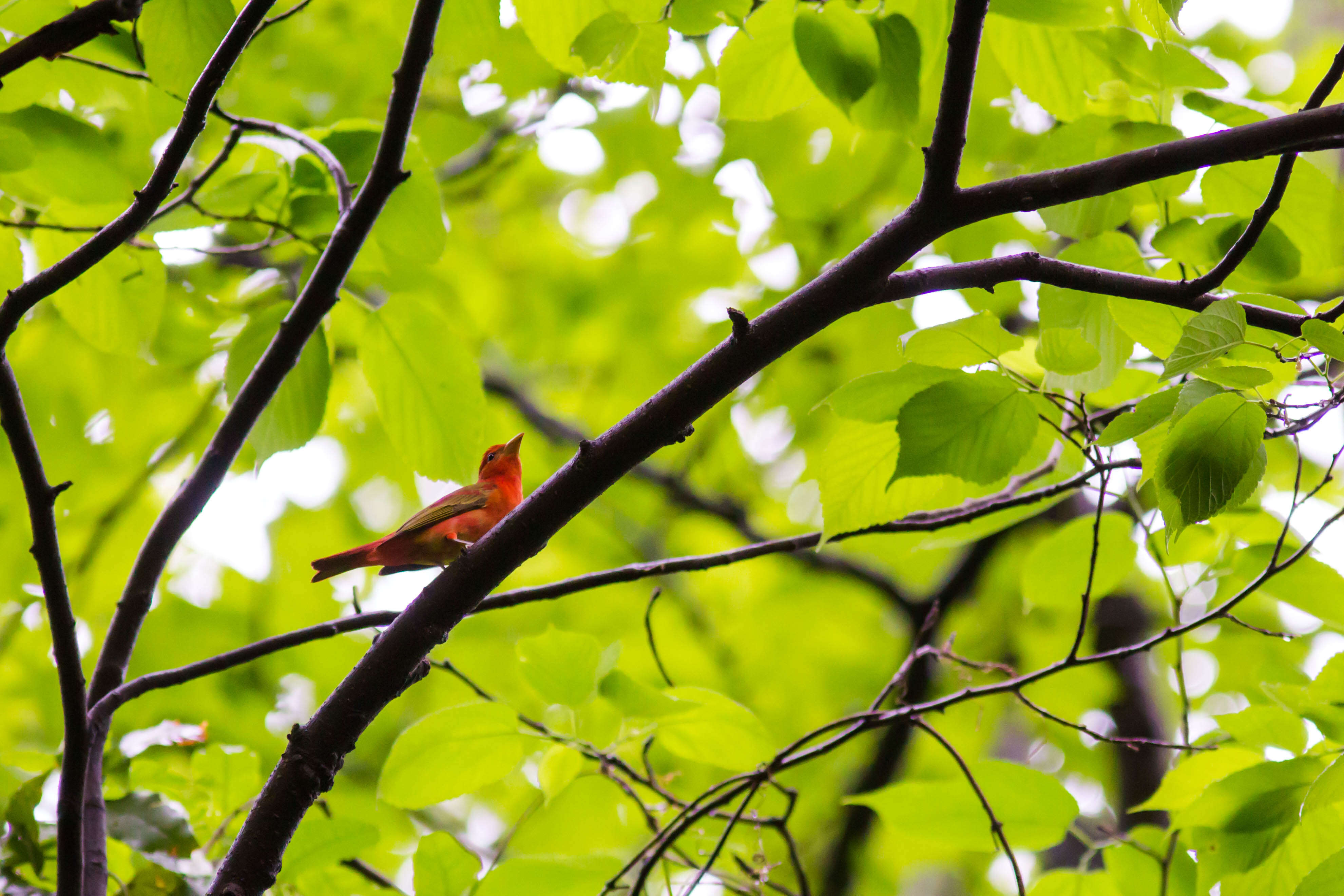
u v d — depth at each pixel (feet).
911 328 58.34
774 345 18.03
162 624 56.59
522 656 23.24
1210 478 15.06
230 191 23.41
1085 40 22.00
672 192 58.65
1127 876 24.00
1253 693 29.12
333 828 24.02
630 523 66.33
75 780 17.74
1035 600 28.73
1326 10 48.01
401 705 61.36
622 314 63.36
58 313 50.88
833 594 63.21
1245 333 15.12
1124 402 26.00
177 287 49.14
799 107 22.53
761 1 21.31
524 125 53.57
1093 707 47.52
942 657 28.86
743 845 30.99
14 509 53.57
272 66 48.47
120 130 35.88
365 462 62.39
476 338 57.47
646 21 20.61
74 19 17.90
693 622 62.59
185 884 22.40
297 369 22.99
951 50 16.93
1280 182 16.98
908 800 24.45
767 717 61.93
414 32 19.20
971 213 17.92
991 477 17.92
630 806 33.12
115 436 55.36
